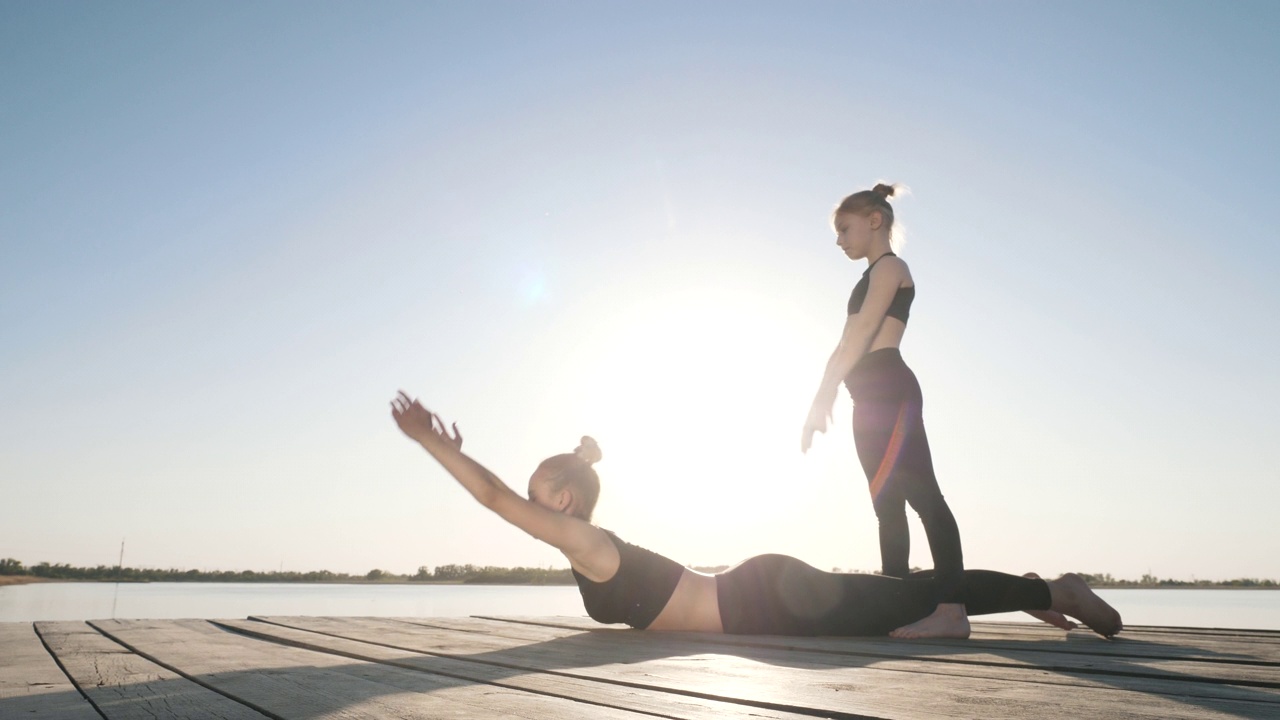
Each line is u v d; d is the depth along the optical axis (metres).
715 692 1.60
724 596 2.98
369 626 3.58
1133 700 1.52
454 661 2.19
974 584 2.92
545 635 3.04
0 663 2.21
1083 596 2.95
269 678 1.86
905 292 3.27
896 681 1.78
